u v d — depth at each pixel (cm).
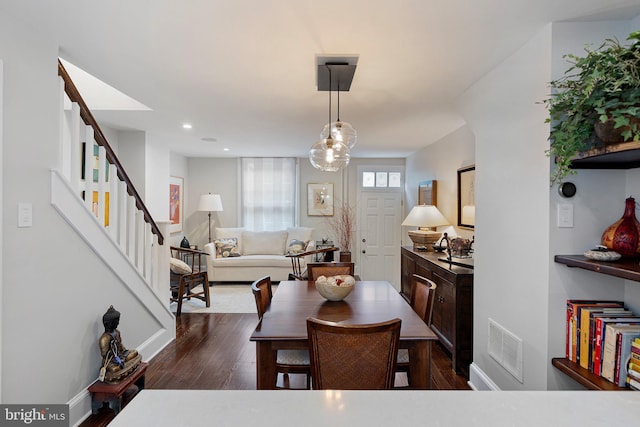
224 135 442
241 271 569
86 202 220
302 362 193
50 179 184
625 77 123
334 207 639
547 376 172
